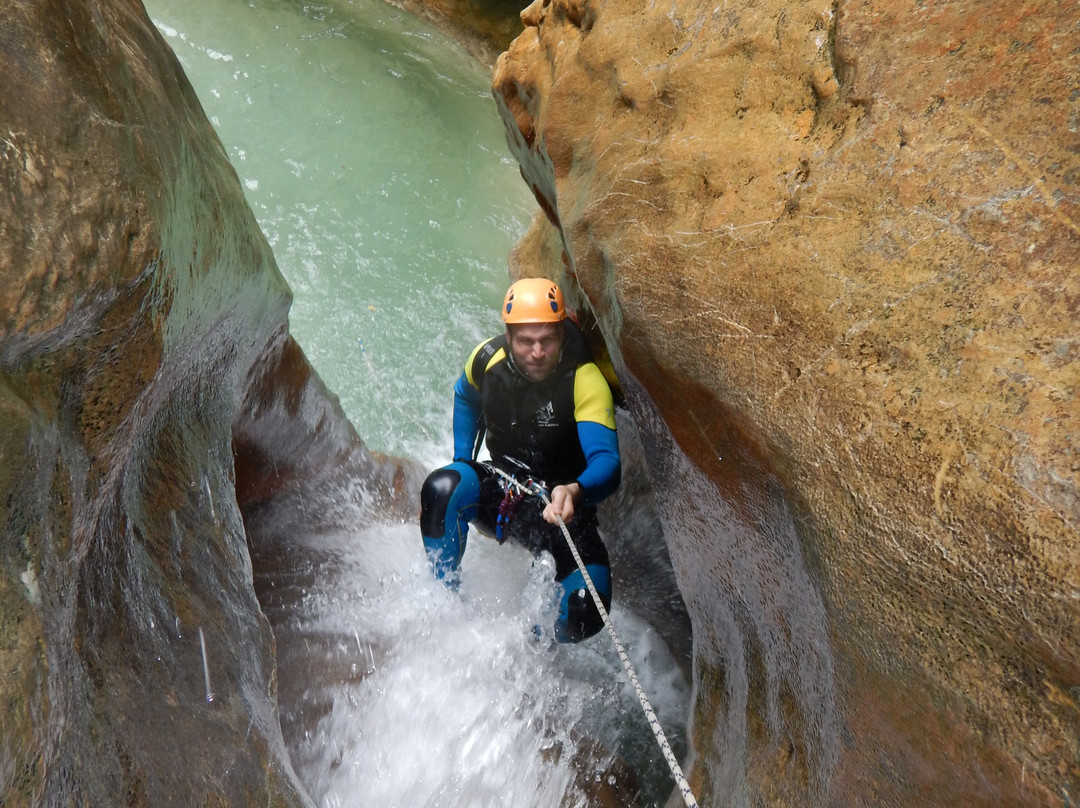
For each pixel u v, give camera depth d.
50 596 1.63
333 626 3.72
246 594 2.85
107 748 1.79
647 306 2.54
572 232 3.00
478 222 6.46
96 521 2.02
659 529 4.10
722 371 2.26
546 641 3.76
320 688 3.42
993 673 1.59
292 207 6.42
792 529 2.10
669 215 2.55
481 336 5.82
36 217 1.82
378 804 3.16
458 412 3.89
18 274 1.74
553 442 3.60
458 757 3.35
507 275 6.16
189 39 7.56
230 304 3.11
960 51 2.03
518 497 3.64
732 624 2.76
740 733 2.58
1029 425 1.63
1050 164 1.79
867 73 2.18
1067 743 1.48
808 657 2.17
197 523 2.70
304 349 5.69
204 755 2.07
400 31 7.98
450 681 3.60
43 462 1.71
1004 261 1.78
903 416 1.82
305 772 3.12
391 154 6.85
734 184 2.40
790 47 2.40
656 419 2.81
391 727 3.39
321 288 5.98
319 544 4.14
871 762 1.87
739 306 2.25
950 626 1.67
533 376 3.46
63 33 2.13
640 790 3.36
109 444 2.12
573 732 3.50
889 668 1.79
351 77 7.45
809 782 2.13
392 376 5.64
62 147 1.95
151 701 2.02
